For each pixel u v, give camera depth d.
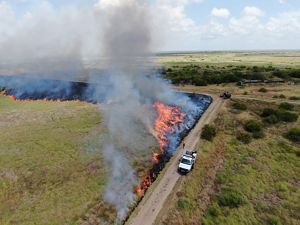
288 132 52.38
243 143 49.19
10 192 31.53
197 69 141.00
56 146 42.31
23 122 53.94
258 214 31.81
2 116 58.69
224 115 61.72
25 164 36.94
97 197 31.44
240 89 88.50
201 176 38.09
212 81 101.31
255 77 105.12
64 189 32.38
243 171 40.19
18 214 28.05
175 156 43.22
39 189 32.22
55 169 36.06
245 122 57.75
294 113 60.81
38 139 44.81
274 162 43.12
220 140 50.47
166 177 37.06
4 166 36.28
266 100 73.12
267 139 50.62
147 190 34.19
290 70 120.44
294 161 43.03
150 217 29.30
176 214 30.00
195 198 33.38
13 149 41.03
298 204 33.69
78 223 27.47
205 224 29.33
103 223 28.22
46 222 27.12
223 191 35.53
